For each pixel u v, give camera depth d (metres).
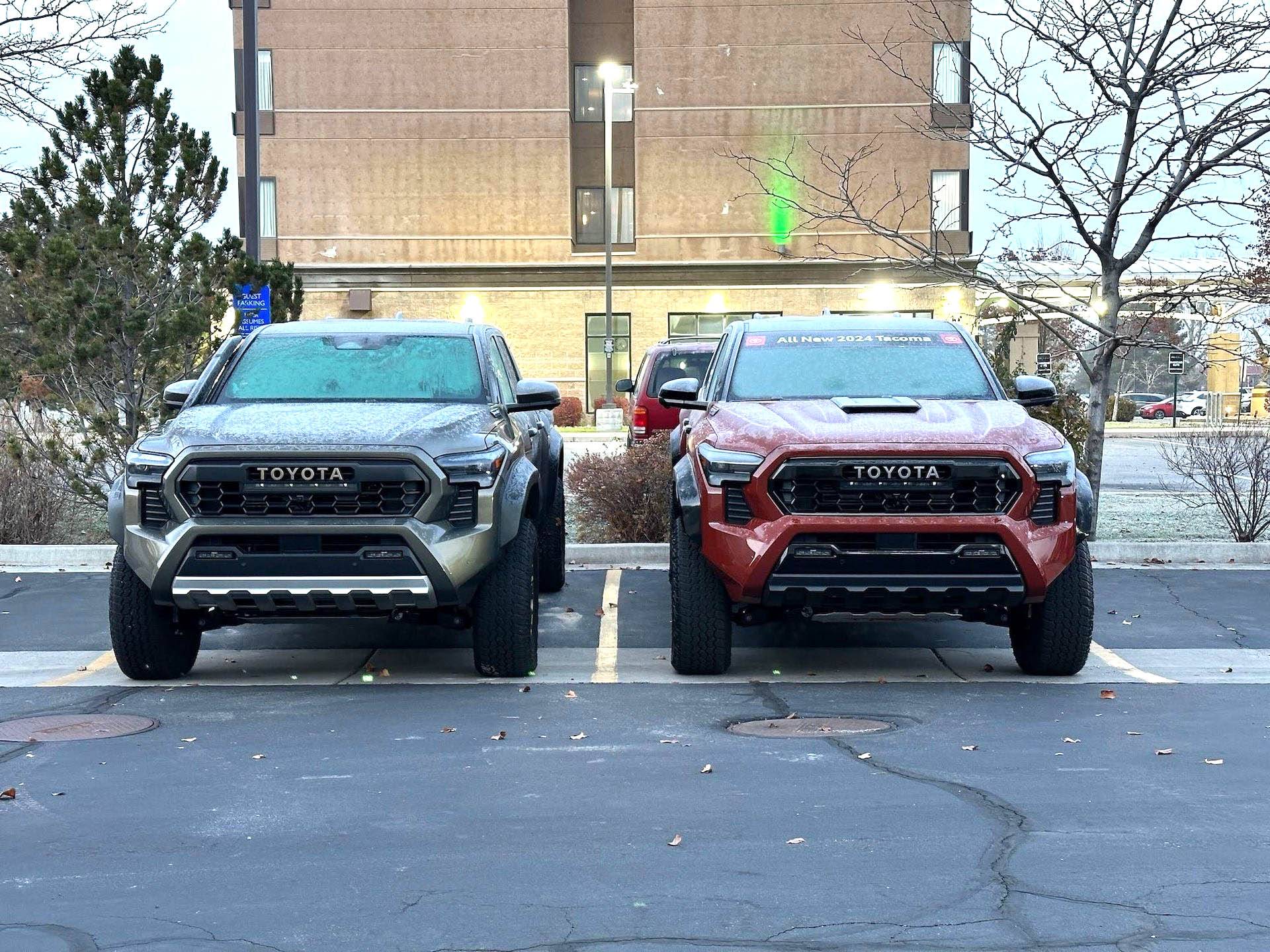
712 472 8.47
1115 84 14.15
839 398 9.34
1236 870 4.99
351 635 10.59
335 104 46.62
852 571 8.20
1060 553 8.30
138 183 15.33
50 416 16.06
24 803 6.02
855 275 46.16
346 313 46.91
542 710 7.92
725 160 46.72
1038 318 15.73
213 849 5.34
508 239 47.00
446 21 46.62
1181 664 9.40
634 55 46.81
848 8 45.91
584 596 11.91
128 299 15.17
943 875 4.95
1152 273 18.91
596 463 15.05
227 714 7.88
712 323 46.81
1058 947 4.28
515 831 5.54
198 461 8.14
